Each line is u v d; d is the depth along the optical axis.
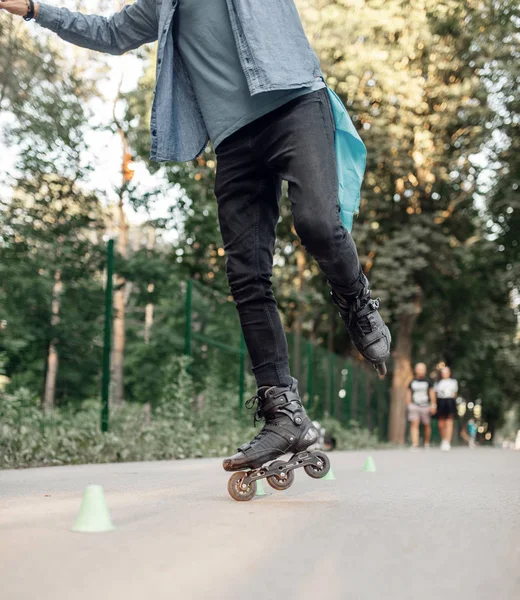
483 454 12.38
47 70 11.31
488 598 1.67
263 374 3.58
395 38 19.98
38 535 2.39
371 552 2.15
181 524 2.64
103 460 8.41
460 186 23.64
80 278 9.70
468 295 27.88
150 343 13.47
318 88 3.45
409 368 26.78
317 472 3.63
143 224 17.80
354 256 3.52
